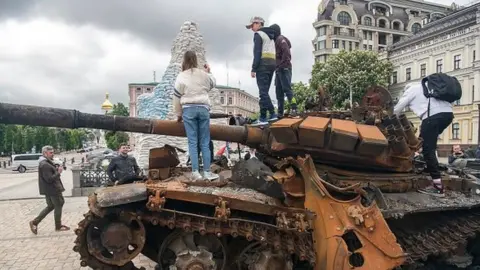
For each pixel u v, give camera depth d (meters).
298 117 5.97
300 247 5.00
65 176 31.30
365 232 4.92
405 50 56.34
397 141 5.77
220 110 26.00
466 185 6.89
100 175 17.94
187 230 4.73
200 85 5.55
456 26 49.59
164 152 5.98
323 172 5.72
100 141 103.31
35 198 17.39
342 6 70.00
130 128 5.68
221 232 4.80
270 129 5.57
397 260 4.93
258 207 4.89
